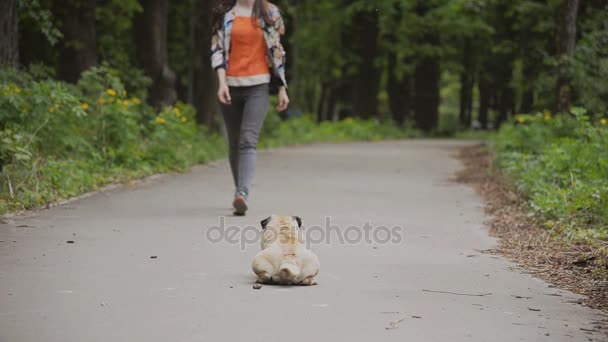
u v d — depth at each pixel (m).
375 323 5.99
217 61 11.69
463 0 46.19
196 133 24.20
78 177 13.40
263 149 30.98
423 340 5.58
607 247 9.00
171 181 15.92
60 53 24.16
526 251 9.36
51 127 14.33
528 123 25.39
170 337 5.50
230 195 14.01
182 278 7.36
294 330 5.75
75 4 23.78
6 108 13.28
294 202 13.54
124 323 5.82
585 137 16.66
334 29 59.00
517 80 38.22
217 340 5.46
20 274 7.24
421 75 61.56
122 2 26.50
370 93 57.72
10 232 9.32
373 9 54.16
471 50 64.94
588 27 23.27
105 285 6.96
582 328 6.00
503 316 6.31
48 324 5.72
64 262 7.84
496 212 12.95
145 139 18.86
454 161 26.64
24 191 11.52
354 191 15.69
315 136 42.66
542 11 32.66
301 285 7.23
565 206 11.13
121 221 10.59
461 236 10.44
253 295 6.78
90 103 16.73
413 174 20.44
